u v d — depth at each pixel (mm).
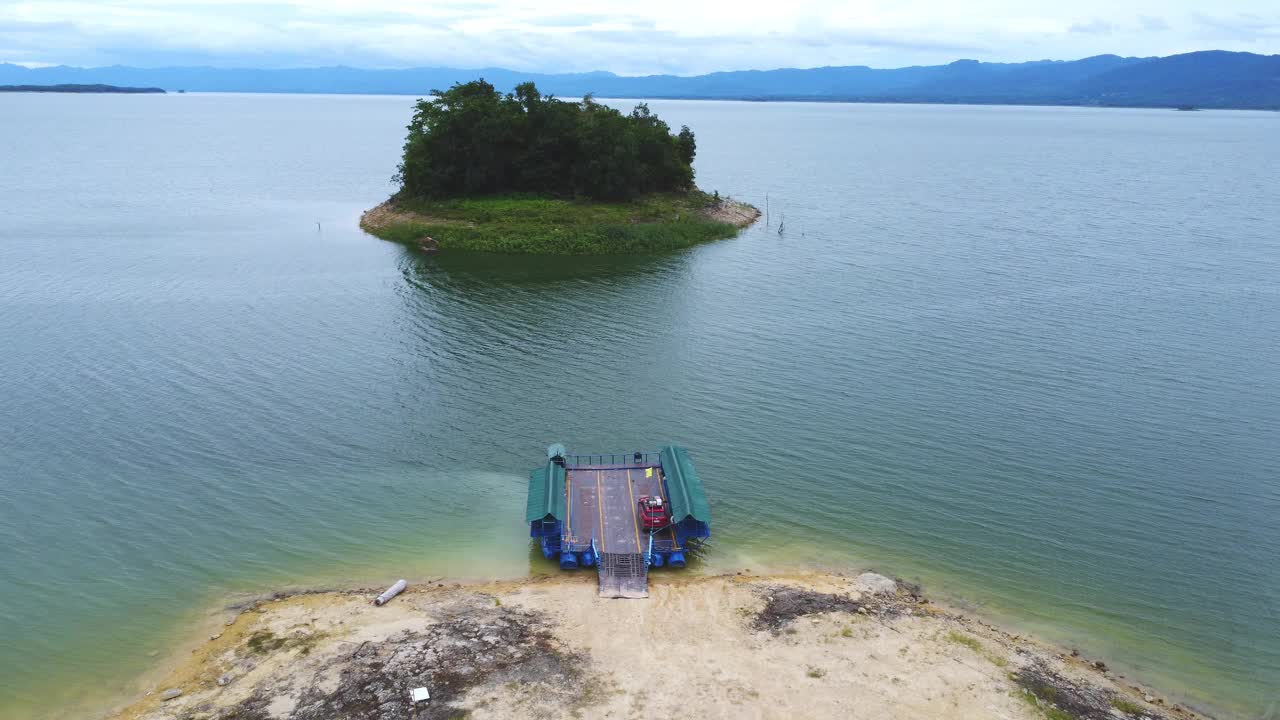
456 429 59062
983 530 47344
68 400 62375
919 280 98000
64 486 50562
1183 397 64625
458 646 36594
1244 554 45406
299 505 49281
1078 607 40938
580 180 132250
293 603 40188
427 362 71125
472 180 128375
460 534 46719
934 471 53594
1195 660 37469
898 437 58031
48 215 131625
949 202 158625
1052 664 36562
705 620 38969
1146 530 47500
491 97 137375
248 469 53188
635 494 49156
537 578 42844
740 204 146250
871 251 114000
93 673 35500
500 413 61594
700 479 52438
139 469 52719
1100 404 63406
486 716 32469
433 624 38312
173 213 136125
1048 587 42438
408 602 40188
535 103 133375
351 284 94562
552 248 111938
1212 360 72188
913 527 47625
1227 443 57469
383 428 59062
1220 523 48250
